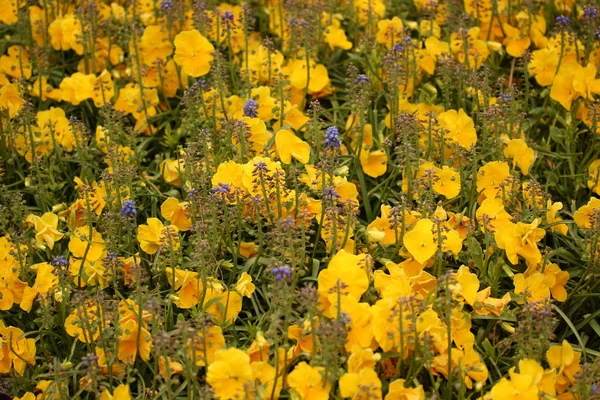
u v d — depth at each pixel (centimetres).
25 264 237
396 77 255
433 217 232
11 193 252
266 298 233
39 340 236
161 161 254
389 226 238
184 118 256
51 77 273
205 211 235
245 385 215
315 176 240
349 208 232
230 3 290
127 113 264
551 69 266
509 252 234
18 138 257
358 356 220
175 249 235
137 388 229
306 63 263
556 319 230
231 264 237
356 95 254
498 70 277
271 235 231
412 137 247
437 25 277
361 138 251
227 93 257
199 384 226
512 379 220
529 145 257
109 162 251
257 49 270
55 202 251
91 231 237
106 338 225
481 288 237
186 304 232
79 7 274
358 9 279
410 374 224
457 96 267
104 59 274
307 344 226
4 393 231
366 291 230
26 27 274
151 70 268
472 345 228
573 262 241
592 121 254
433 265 236
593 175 254
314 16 273
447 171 243
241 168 239
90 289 236
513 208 244
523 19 277
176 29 274
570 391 224
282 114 255
